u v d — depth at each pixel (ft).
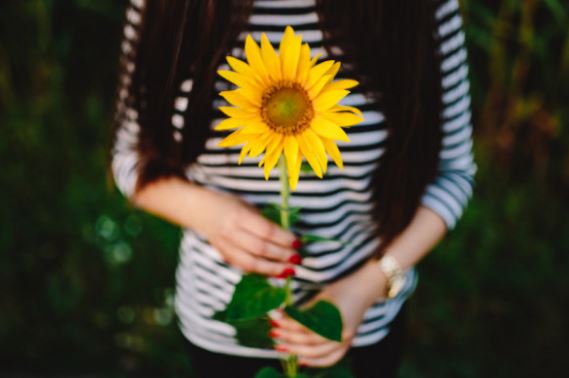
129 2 4.37
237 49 4.06
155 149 4.36
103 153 8.47
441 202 4.44
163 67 4.16
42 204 8.60
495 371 7.97
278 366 4.64
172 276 8.39
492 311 8.13
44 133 8.58
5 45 8.78
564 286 8.04
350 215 4.43
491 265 8.09
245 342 4.29
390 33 4.00
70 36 8.74
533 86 8.89
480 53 8.83
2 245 8.52
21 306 8.63
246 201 4.33
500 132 8.54
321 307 3.83
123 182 4.55
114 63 9.19
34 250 8.62
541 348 7.98
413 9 3.99
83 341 8.51
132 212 8.23
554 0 7.32
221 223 4.15
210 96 4.05
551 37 8.49
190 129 4.15
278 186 4.24
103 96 9.37
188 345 4.88
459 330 8.10
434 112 4.18
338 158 3.46
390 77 4.06
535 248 8.12
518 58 8.19
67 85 9.29
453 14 4.28
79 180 8.47
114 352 8.55
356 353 4.64
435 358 8.12
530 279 8.00
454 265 7.90
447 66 4.30
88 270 8.52
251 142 3.45
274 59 3.41
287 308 3.82
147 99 4.25
